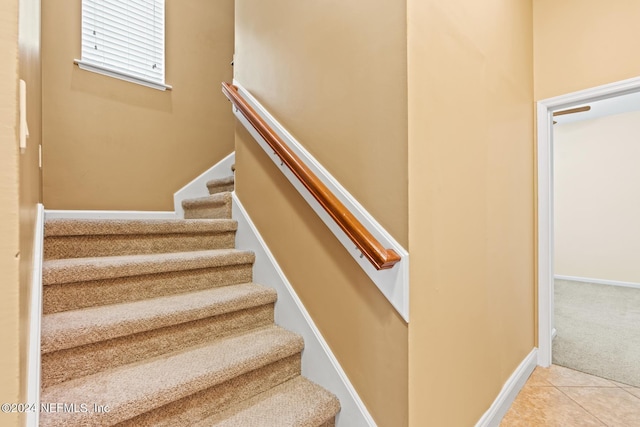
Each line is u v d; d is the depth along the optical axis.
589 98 2.05
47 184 2.17
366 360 1.20
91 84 2.35
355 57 1.23
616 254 4.69
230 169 3.13
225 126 3.11
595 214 4.86
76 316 1.23
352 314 1.26
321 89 1.38
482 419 1.49
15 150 0.46
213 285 1.69
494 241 1.67
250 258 1.79
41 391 1.03
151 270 1.47
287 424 1.14
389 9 1.11
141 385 1.07
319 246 1.42
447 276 1.27
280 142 1.46
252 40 1.82
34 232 1.10
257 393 1.33
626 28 1.91
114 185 2.46
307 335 1.46
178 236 1.83
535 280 2.24
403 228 1.07
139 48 2.60
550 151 2.28
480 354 1.51
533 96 2.26
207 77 2.98
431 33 1.17
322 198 1.23
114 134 2.46
